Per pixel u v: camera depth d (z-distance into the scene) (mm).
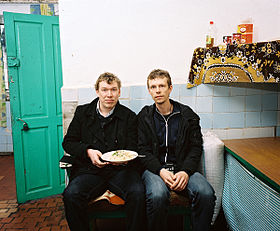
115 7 2242
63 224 2301
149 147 1971
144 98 2332
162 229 1664
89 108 2002
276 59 1833
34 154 2801
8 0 4156
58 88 2875
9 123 4543
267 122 2436
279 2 2322
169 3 2262
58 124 2904
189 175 1780
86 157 1877
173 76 2346
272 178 1373
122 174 1837
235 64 2008
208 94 2344
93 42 2275
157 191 1645
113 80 1891
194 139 1940
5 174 3678
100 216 1786
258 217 1550
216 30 2328
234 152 1893
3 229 2240
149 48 2309
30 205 2705
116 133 1983
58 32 2812
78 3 2219
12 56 2578
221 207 2230
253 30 2350
